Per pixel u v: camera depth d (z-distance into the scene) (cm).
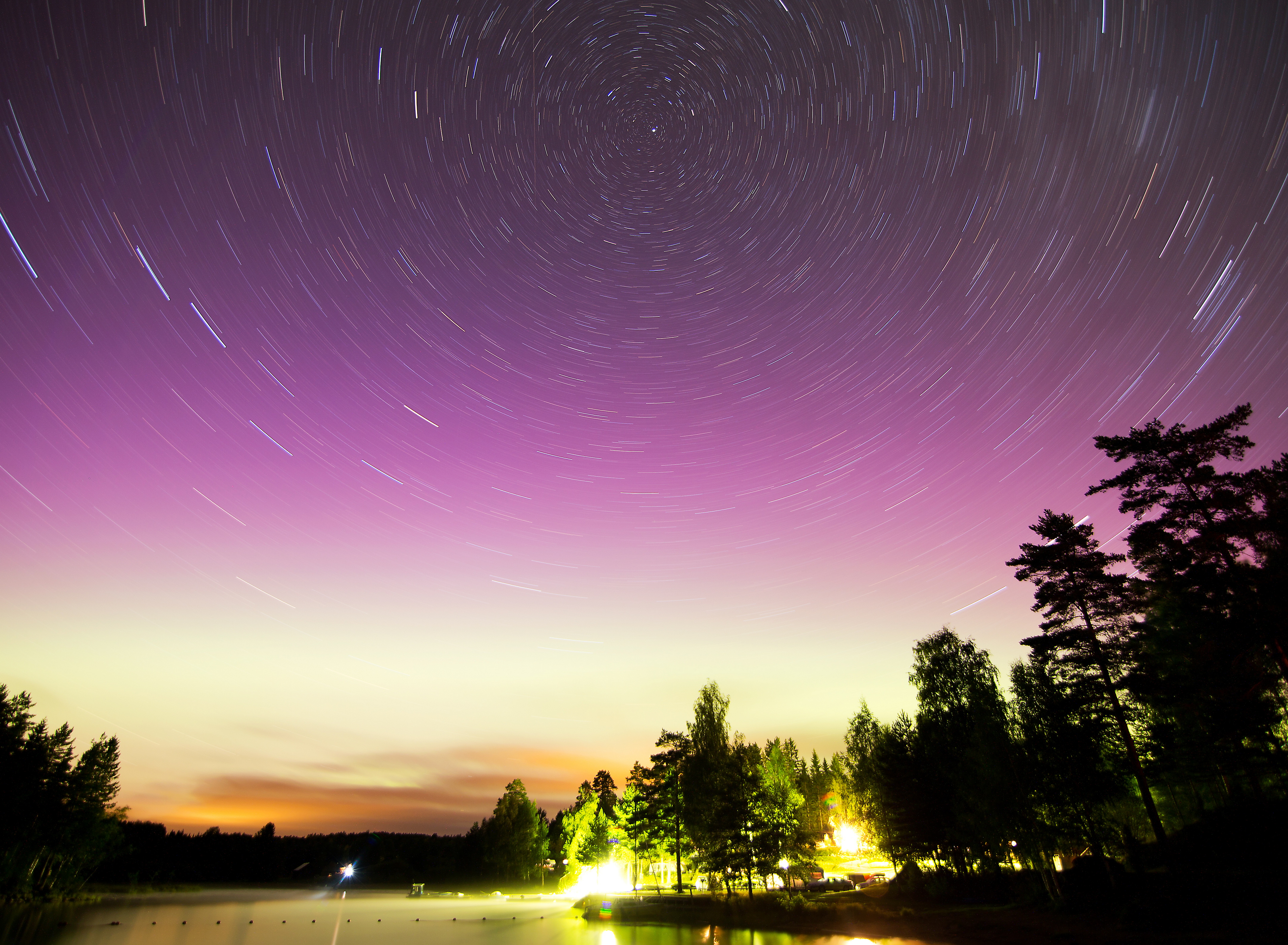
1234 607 2352
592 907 5144
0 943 4281
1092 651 2761
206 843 13375
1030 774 3209
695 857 4978
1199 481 2478
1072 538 2927
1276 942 1744
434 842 15700
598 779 9819
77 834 6481
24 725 6025
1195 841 2747
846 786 7981
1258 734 2419
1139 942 1977
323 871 13862
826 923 3384
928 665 4441
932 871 4059
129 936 4891
